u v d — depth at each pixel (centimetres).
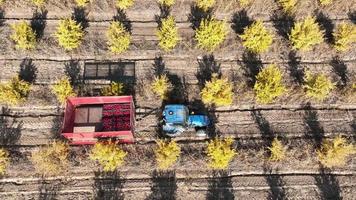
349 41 2119
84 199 1791
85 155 1858
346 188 1844
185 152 1884
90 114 1872
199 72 2069
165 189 1819
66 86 1917
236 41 2141
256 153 1881
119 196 1802
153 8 2209
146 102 1984
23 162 1838
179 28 2172
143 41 2130
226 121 1966
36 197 1789
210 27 2011
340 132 1955
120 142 1898
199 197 1809
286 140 1925
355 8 2239
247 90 2012
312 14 2242
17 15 2164
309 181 1852
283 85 2044
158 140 1856
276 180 1850
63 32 2006
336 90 2045
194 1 2234
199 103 1994
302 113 1995
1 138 1891
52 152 1809
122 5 2152
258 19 2214
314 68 2105
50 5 2177
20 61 2053
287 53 2128
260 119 1977
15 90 1903
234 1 2233
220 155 1783
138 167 1852
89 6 2194
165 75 2014
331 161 1838
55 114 1950
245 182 1842
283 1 2178
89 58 2080
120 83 1967
